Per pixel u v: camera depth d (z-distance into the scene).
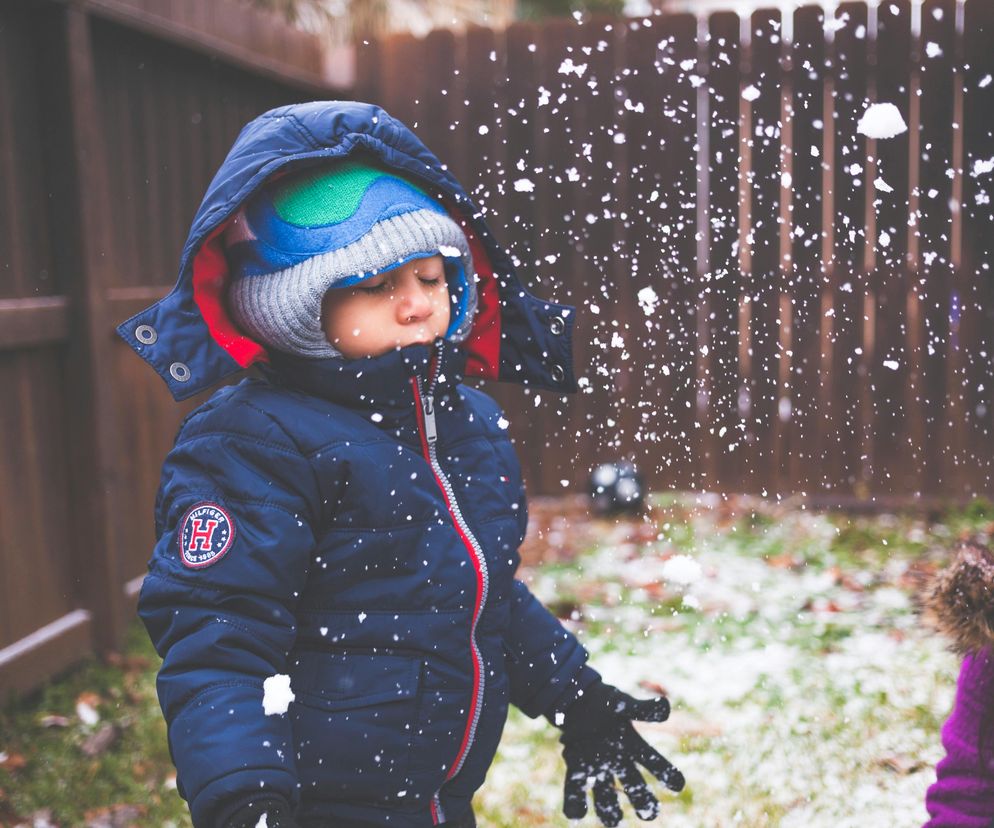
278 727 1.24
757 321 5.17
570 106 5.25
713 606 3.79
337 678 1.34
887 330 5.06
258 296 1.35
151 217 3.87
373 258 1.33
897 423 5.12
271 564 1.28
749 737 2.71
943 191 4.95
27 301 3.07
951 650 1.55
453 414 1.50
